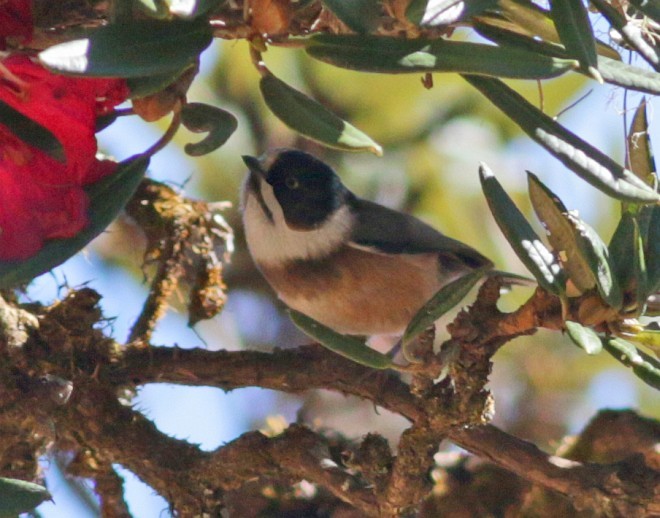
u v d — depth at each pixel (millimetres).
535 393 11023
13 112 3947
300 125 4004
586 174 3975
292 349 6543
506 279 8438
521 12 4441
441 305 4488
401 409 6391
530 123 4082
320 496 7328
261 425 10938
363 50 3820
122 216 8656
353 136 3990
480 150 10203
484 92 4133
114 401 5832
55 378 5336
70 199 4043
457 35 6648
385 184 10641
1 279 3975
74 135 3951
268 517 7273
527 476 6008
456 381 4984
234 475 5793
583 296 4543
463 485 7730
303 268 10023
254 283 11086
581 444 7578
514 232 4531
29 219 4023
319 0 4176
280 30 3887
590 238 4336
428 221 10812
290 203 9875
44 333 5547
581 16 3920
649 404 11125
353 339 4527
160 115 4234
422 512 7656
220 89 10047
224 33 3941
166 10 3650
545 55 3994
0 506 4133
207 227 7688
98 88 4004
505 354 11164
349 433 10469
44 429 5195
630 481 5824
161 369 6078
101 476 5879
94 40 3527
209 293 7512
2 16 4148
